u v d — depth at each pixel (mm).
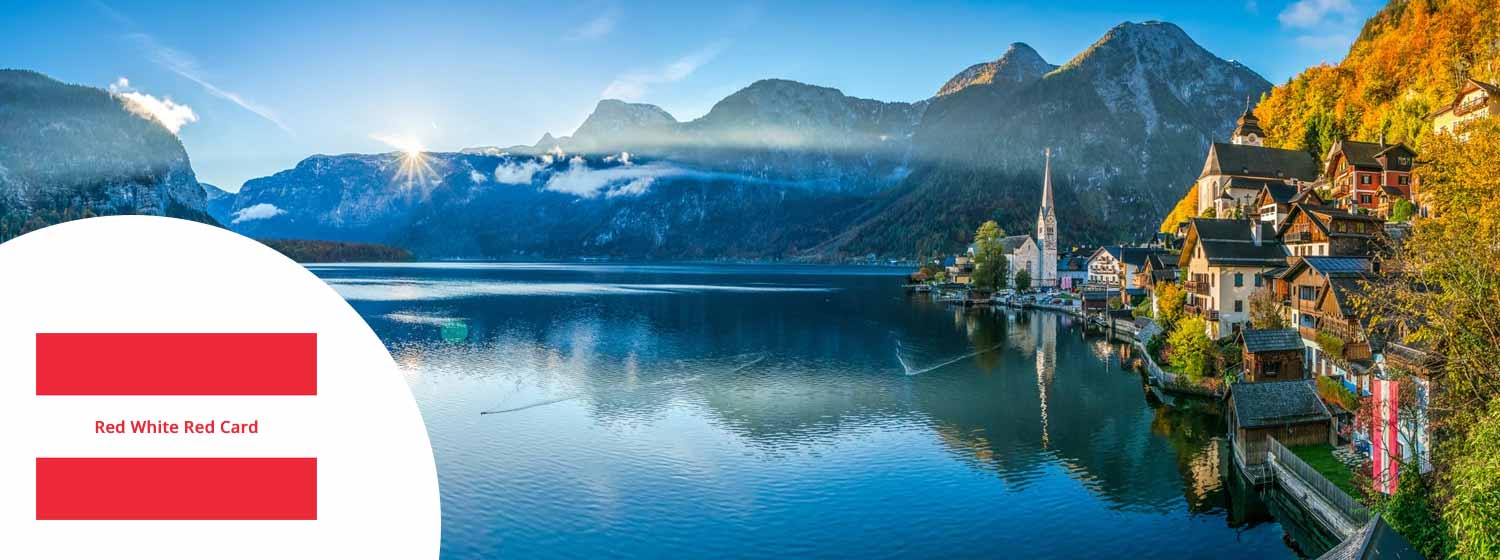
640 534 41031
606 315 146375
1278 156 149250
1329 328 58625
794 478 49250
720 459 53031
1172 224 177500
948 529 41531
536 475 49500
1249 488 45750
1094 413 64312
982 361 91438
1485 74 112000
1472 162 41000
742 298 194500
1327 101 158375
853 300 188125
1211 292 82438
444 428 60562
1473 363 32469
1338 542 37281
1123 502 44688
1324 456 45188
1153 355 82312
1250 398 47875
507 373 83500
